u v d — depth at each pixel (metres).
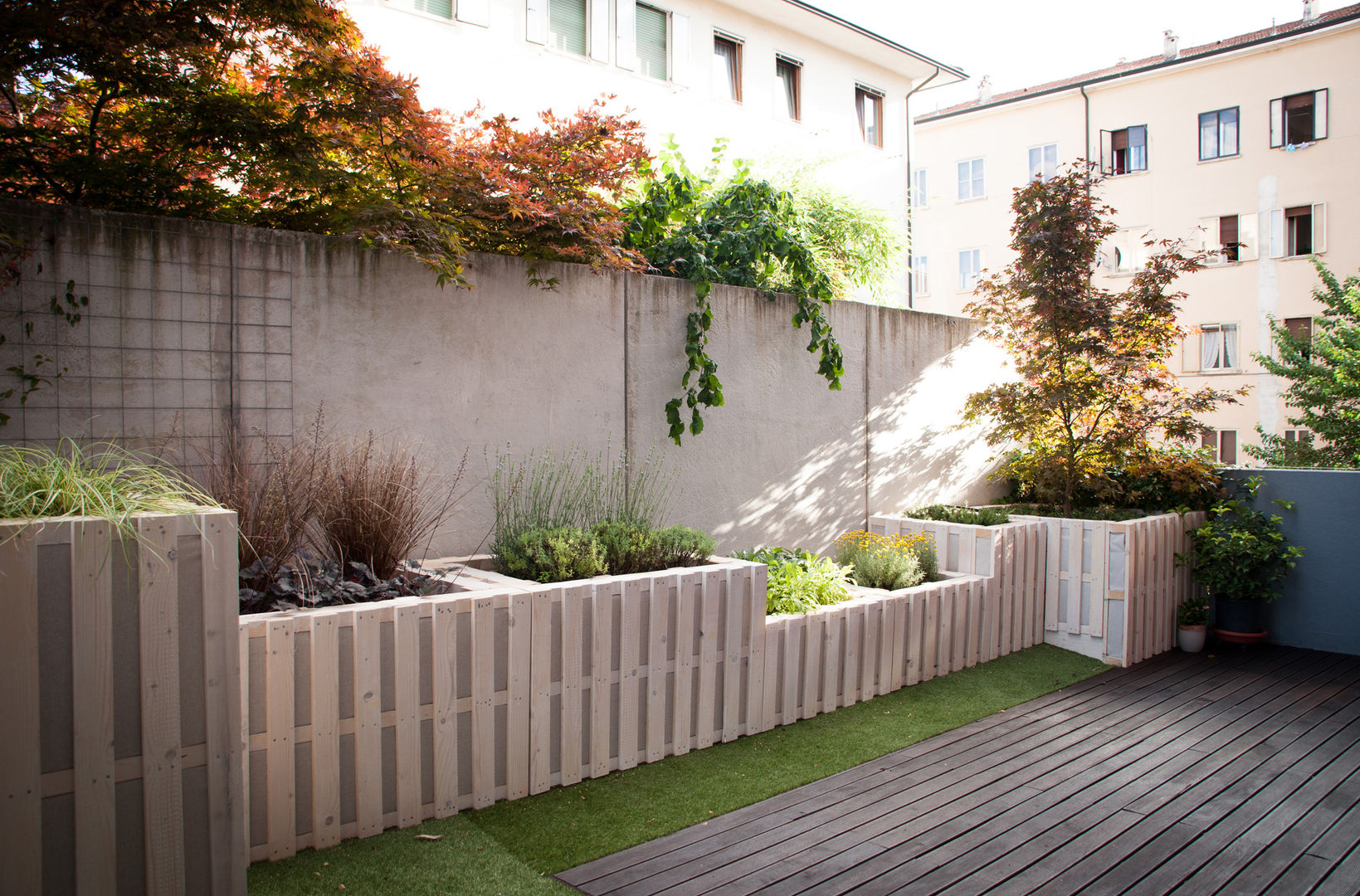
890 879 3.04
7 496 2.15
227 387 3.96
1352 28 18.50
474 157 4.71
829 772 4.03
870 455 7.21
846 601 5.11
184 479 3.74
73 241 3.59
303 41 4.27
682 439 5.81
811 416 6.70
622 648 3.89
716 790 3.76
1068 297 6.96
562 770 3.70
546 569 4.08
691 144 12.56
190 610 2.28
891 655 5.29
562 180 5.11
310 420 4.20
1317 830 3.58
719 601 4.29
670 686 4.12
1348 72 18.64
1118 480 7.61
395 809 3.24
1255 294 19.78
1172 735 4.76
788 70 14.12
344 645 3.11
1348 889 3.10
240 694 2.37
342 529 3.68
